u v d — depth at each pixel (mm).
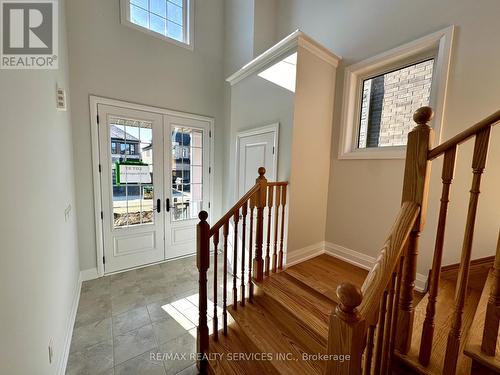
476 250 1692
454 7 1723
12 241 963
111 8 2744
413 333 1189
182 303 2398
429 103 1896
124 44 2859
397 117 2205
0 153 905
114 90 2822
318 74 2348
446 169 905
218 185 3883
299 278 2047
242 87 2908
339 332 642
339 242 2572
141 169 3119
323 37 2654
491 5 1570
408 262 1011
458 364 998
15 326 955
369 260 2318
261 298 1910
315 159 2455
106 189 2879
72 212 2398
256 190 1916
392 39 2084
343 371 637
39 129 1378
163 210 3357
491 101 1600
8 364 893
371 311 669
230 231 3141
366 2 2252
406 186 1026
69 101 2492
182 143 3459
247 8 3160
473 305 1438
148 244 3271
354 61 2377
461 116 1724
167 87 3234
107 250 2955
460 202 1748
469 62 1672
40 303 1240
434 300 963
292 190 2268
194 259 3529
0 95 930
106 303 2377
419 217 985
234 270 1819
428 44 1852
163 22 3207
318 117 2416
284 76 2270
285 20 3117
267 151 2512
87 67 2629
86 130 2680
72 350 1771
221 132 3824
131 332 1977
